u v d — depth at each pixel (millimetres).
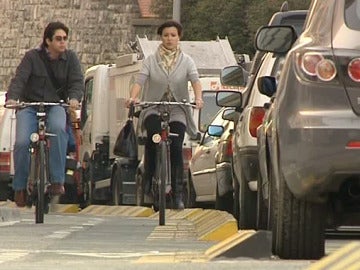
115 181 70250
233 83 42344
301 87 22688
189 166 60500
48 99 39156
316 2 24422
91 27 160000
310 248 23312
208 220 38188
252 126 35906
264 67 37312
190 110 38969
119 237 33094
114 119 74438
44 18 162750
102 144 75562
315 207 23016
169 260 23297
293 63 23078
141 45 73500
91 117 77062
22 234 33750
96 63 159875
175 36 39031
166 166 38500
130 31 158750
